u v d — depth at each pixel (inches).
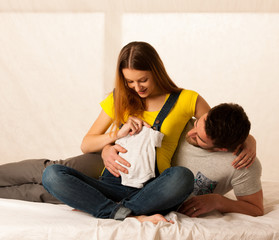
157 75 64.4
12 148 115.7
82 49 118.2
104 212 58.6
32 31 118.1
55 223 54.1
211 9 114.0
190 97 66.9
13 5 117.8
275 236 54.5
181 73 116.1
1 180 74.7
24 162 75.6
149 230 53.5
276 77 112.4
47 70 118.0
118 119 66.7
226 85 114.4
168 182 57.4
